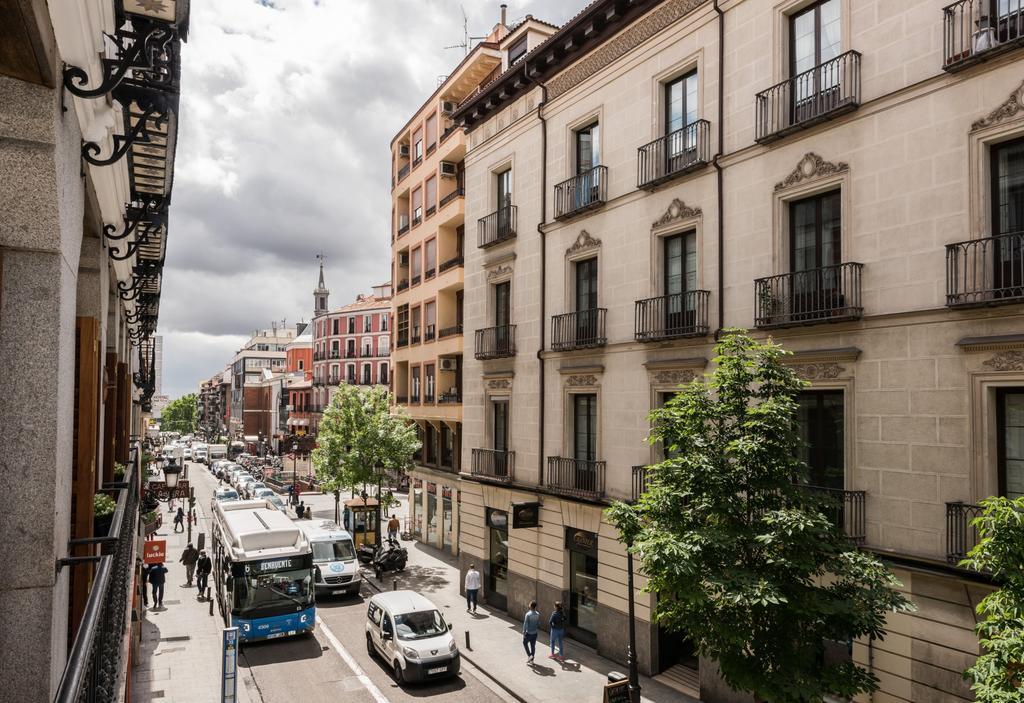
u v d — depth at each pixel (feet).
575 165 65.26
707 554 31.42
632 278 56.70
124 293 35.63
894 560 36.58
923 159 36.78
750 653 31.73
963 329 34.65
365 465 97.66
